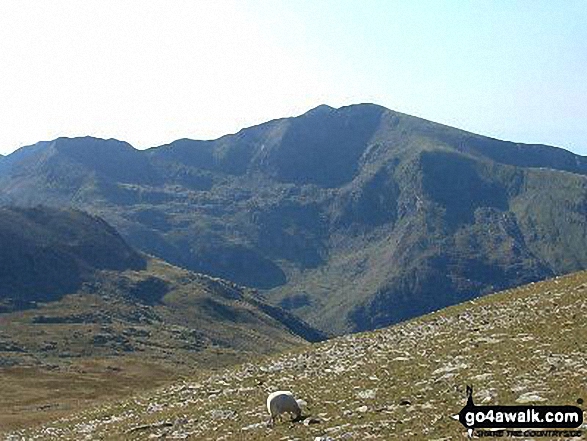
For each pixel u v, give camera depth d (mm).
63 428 51688
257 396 44750
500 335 44531
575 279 61281
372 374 42250
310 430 30578
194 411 43844
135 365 179000
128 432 40438
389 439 26297
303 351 65125
